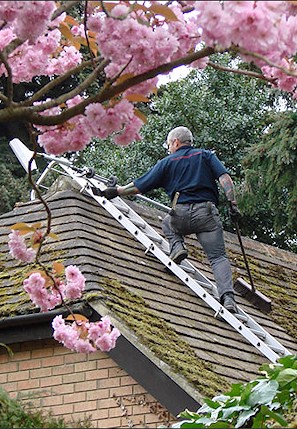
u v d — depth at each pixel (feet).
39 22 17.42
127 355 30.76
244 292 41.88
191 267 38.96
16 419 19.11
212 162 35.04
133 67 17.76
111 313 31.19
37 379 32.37
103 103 18.43
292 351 39.04
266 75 20.66
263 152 62.69
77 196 39.11
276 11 15.90
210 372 31.45
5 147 91.20
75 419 31.22
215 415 22.65
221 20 15.70
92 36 20.26
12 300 33.24
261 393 22.59
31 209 39.55
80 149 19.45
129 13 17.39
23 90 90.07
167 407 29.99
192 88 81.97
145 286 35.42
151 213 43.21
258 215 80.48
